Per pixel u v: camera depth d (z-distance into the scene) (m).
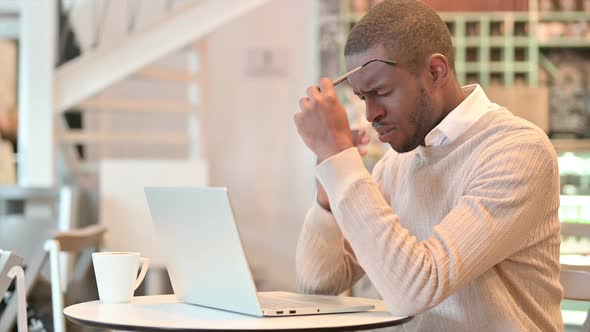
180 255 1.64
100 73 5.96
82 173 6.77
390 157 1.93
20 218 4.40
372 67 1.59
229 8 6.04
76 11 6.02
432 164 1.73
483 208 1.54
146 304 1.67
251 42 7.44
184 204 1.56
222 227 1.47
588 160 7.17
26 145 5.82
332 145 1.55
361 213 1.50
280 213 7.43
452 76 1.69
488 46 7.39
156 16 5.99
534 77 7.36
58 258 2.37
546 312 1.66
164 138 6.43
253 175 7.44
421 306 1.48
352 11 7.03
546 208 1.61
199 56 6.54
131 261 1.69
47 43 5.82
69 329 3.29
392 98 1.61
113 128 7.38
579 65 7.47
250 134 7.45
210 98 7.43
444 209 1.70
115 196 5.21
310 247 1.84
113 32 5.98
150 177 5.24
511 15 7.30
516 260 1.63
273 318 1.46
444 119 1.67
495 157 1.60
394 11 1.62
